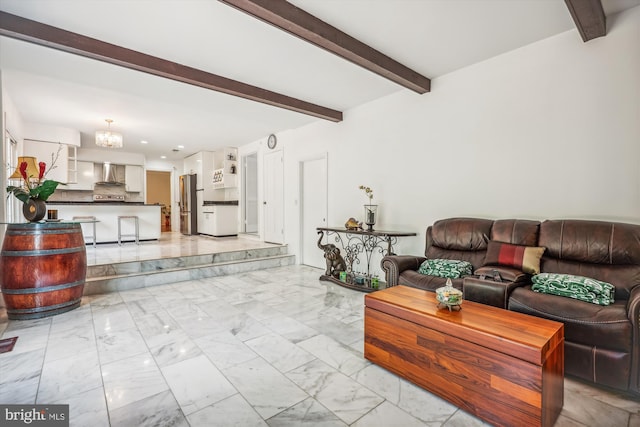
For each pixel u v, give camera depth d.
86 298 3.51
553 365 1.46
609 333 1.72
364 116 4.34
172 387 1.79
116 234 6.34
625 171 2.33
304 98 4.12
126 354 2.18
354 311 3.11
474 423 1.51
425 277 2.79
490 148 3.07
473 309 1.85
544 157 2.73
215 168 8.40
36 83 3.60
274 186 6.23
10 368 1.98
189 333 2.55
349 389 1.78
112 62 2.81
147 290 3.88
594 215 2.47
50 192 3.07
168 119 5.10
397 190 3.93
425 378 1.76
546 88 2.71
